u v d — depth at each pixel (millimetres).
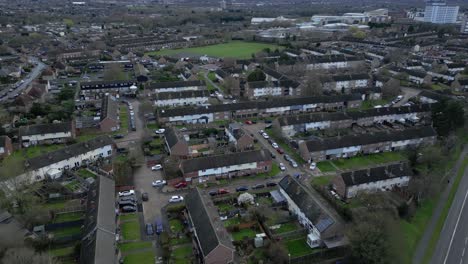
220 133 141000
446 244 84250
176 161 113875
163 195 100812
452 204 99875
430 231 88750
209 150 126812
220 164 108125
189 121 151750
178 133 129500
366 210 85625
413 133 132250
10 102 171000
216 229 77000
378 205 88375
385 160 122938
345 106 171375
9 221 82250
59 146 131750
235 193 102062
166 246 78688
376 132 130000
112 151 125625
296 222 90500
